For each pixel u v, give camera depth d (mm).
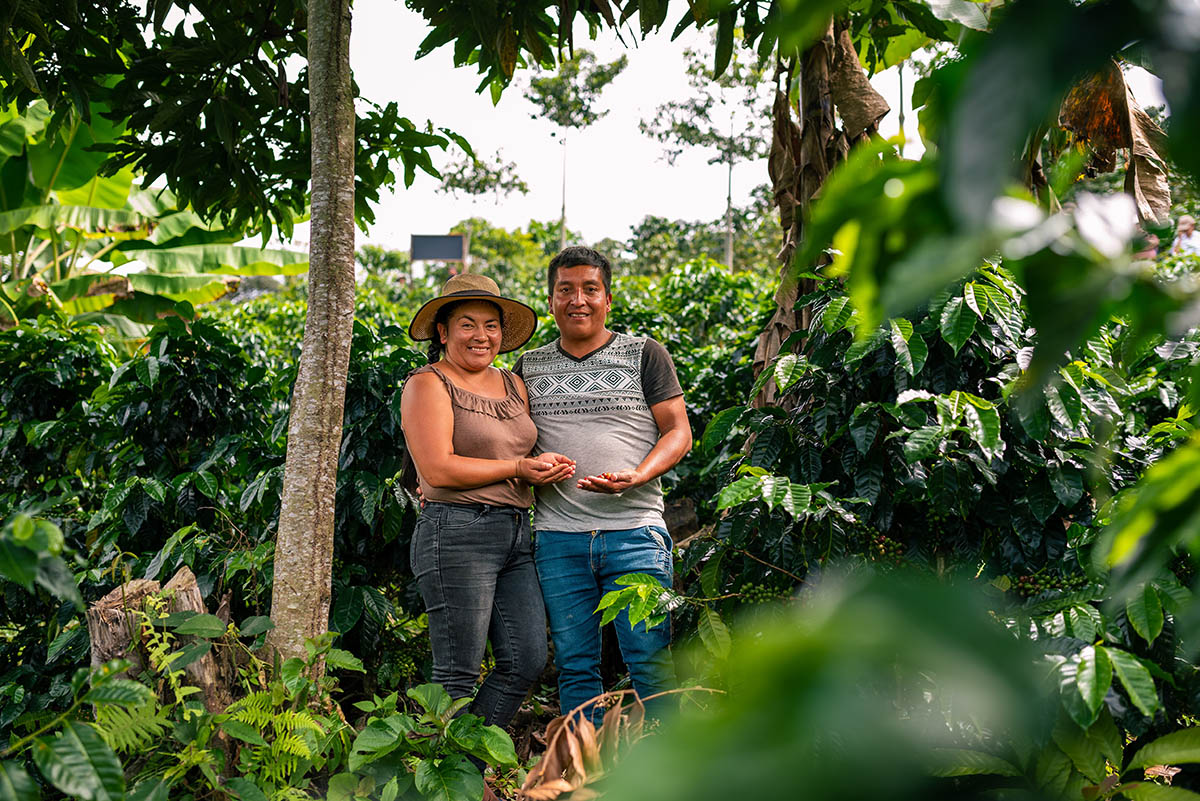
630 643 2475
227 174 3654
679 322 6711
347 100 2566
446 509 2469
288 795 2008
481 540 2449
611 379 2650
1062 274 426
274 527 3016
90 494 3590
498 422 2547
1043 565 2246
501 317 2705
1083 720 1276
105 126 7348
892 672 1300
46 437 3426
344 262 2520
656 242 23891
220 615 2520
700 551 2393
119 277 8711
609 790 302
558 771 1315
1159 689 1688
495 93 3514
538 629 2514
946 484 2162
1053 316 392
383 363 3293
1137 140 2297
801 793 278
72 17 3100
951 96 367
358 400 3178
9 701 2826
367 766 2154
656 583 2066
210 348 3398
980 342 2334
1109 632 1624
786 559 2197
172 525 3154
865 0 3023
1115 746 1361
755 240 24453
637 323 5594
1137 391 2260
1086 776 1352
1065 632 1498
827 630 299
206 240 9414
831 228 427
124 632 2037
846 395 2436
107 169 3658
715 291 6961
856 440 2238
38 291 8164
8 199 8242
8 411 3619
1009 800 652
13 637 3195
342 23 2555
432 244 15414
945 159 336
